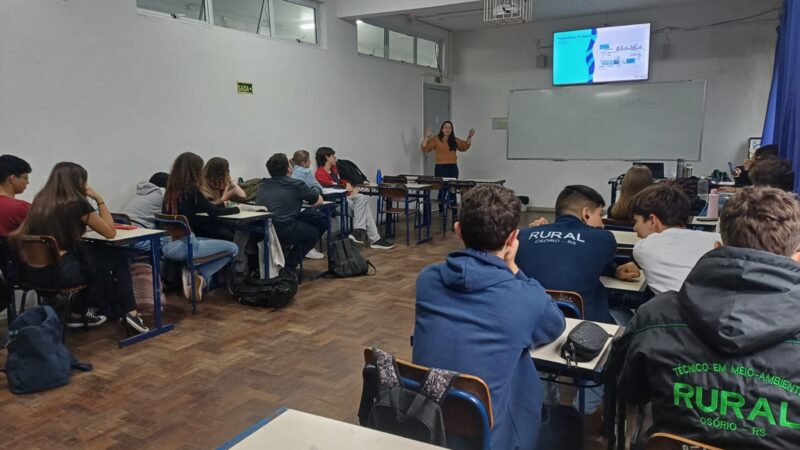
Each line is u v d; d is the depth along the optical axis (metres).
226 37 5.31
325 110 6.66
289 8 6.16
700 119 7.57
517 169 8.98
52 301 3.32
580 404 2.00
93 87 4.20
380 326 3.59
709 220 3.45
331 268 4.93
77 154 4.12
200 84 5.08
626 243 2.85
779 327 0.96
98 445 2.21
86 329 3.55
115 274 3.32
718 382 1.01
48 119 3.92
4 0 3.62
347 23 6.91
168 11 4.82
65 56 3.99
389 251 5.94
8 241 2.99
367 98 7.39
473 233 1.44
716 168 7.58
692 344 1.05
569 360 1.45
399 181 6.70
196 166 4.02
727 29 7.25
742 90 7.28
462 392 1.21
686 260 2.04
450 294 1.40
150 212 4.22
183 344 3.29
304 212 5.35
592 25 8.04
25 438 2.26
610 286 2.32
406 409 1.20
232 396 2.62
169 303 4.11
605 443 2.08
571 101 8.36
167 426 2.36
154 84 4.66
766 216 1.07
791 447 0.96
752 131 7.29
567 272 2.06
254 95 5.67
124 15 4.38
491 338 1.32
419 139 8.61
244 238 4.36
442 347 1.35
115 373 2.89
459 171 9.48
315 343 3.29
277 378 2.82
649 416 1.36
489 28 8.84
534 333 1.42
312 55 6.39
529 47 8.59
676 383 1.06
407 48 8.32
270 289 3.96
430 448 1.03
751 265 1.00
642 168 3.29
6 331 3.52
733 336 0.97
